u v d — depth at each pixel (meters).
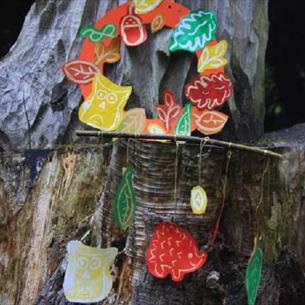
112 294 1.89
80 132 1.85
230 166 1.91
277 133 2.23
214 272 1.87
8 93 2.08
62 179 2.02
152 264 1.85
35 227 2.02
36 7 2.11
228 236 1.92
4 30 3.05
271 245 2.00
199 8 2.08
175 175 1.86
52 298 1.92
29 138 2.07
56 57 2.07
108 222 1.90
